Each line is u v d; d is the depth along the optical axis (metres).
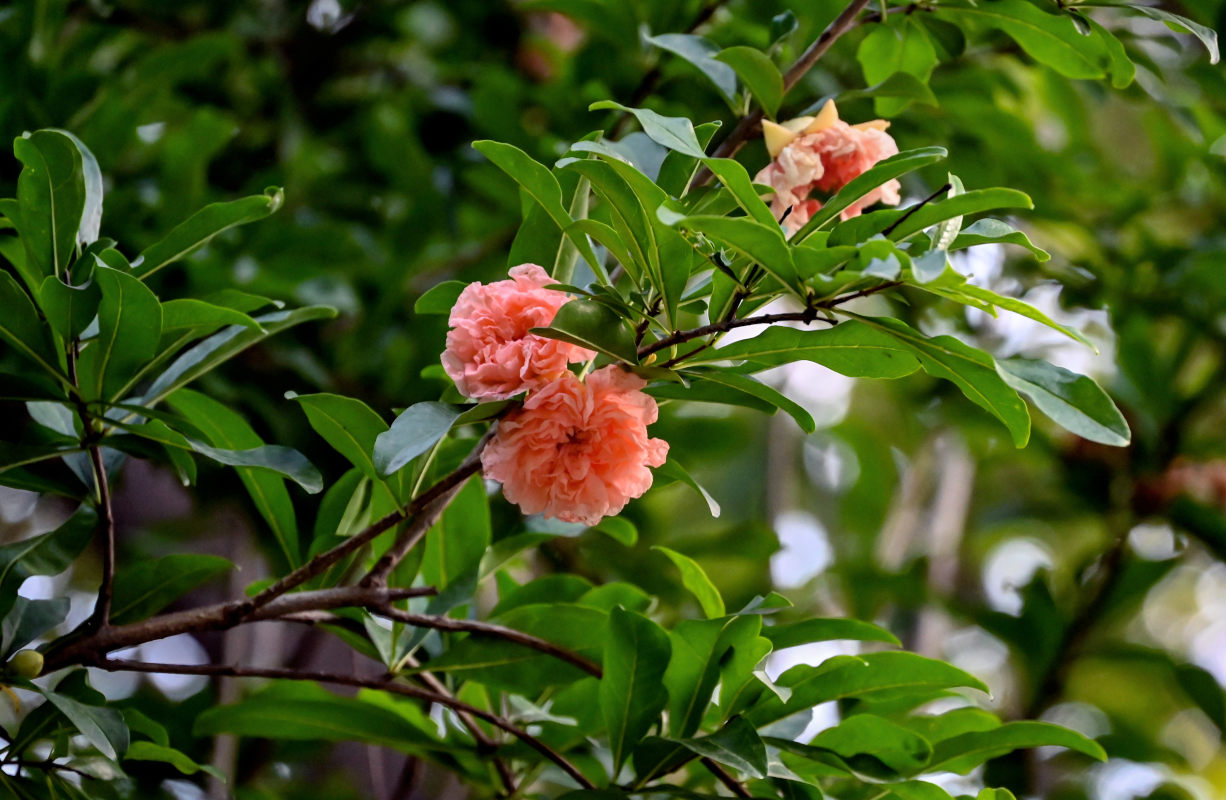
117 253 1.79
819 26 2.09
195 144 2.18
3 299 1.78
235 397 2.11
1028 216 2.39
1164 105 2.23
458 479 1.78
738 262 1.75
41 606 1.83
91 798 1.83
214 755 2.11
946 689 1.85
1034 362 1.73
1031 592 2.35
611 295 1.74
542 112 2.52
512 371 1.73
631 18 2.10
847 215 1.82
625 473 1.75
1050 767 2.47
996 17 1.90
